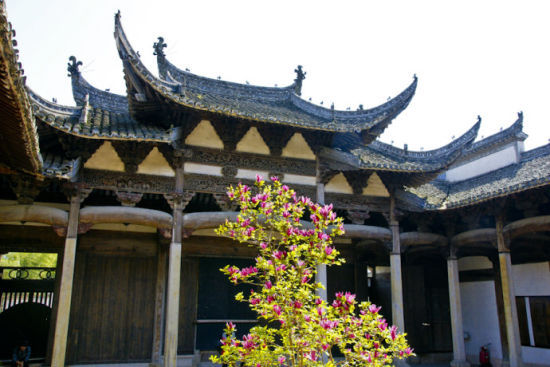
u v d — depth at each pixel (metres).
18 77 7.71
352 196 19.36
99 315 17.58
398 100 19.27
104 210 14.93
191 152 16.42
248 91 22.89
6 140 10.55
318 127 17.30
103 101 21.12
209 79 22.09
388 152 22.45
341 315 8.20
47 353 16.64
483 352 21.50
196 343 18.97
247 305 20.17
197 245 19.75
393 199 19.86
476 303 23.64
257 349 8.22
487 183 23.48
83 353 17.06
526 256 21.23
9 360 17.81
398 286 18.94
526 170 21.89
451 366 19.61
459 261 25.14
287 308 8.04
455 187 26.08
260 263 8.69
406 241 19.75
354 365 8.07
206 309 19.44
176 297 15.31
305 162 18.45
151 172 15.93
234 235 9.42
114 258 18.27
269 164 17.80
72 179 14.54
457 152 19.03
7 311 18.94
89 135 14.00
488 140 25.14
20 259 42.03
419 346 23.05
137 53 15.59
